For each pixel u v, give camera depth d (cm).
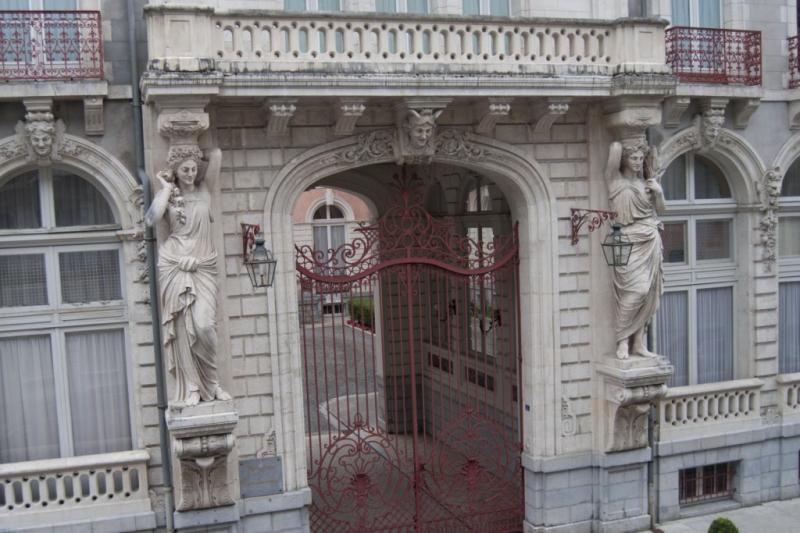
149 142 1055
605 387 1266
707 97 1299
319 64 1052
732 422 1398
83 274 1099
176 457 1055
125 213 1074
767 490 1436
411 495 1448
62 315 1090
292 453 1151
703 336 1426
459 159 1199
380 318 1788
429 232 1486
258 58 1047
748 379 1411
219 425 1025
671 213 1378
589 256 1270
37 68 1025
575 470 1288
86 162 1056
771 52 1382
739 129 1361
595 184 1252
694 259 1402
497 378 1484
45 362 1098
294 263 1158
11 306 1080
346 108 1077
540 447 1272
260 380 1130
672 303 1402
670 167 1377
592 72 1170
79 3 1065
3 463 1078
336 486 1491
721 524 1121
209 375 1052
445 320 1588
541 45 1173
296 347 1148
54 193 1084
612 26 1191
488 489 1369
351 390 2214
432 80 1081
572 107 1238
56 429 1107
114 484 1100
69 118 1046
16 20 1020
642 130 1212
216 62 1008
